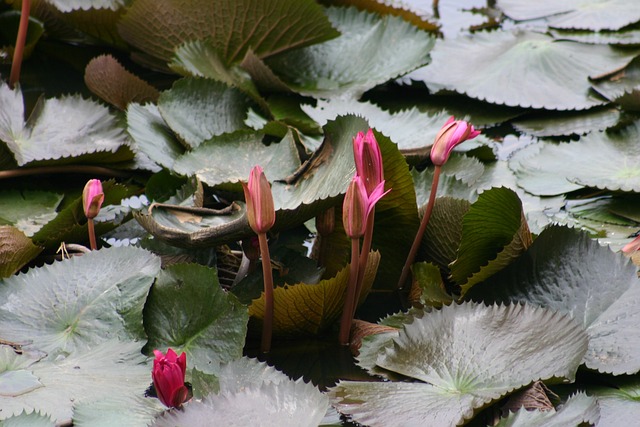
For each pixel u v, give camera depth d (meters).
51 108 4.70
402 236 4.38
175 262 4.34
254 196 4.10
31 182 4.60
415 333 4.12
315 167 4.35
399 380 4.10
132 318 4.16
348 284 4.20
